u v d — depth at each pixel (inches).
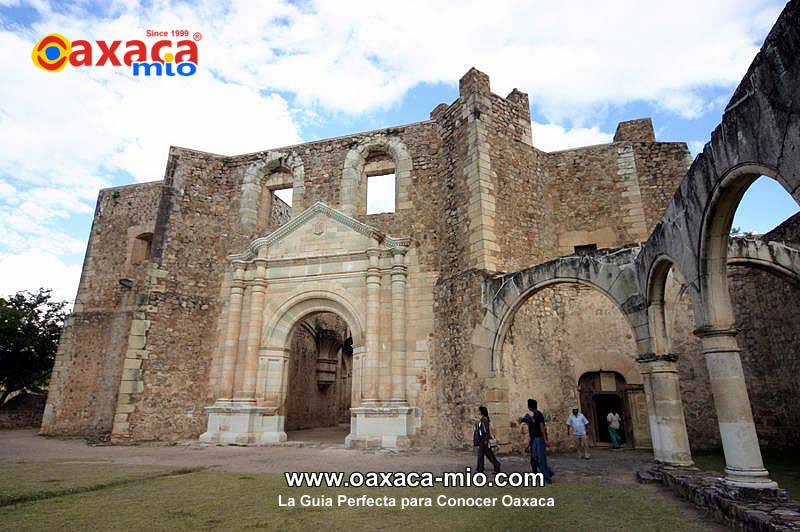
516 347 461.7
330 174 643.5
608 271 361.7
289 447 488.1
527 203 552.7
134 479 293.0
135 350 565.3
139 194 821.2
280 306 566.3
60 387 724.7
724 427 223.3
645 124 652.1
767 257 362.6
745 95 185.3
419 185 592.4
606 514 206.8
